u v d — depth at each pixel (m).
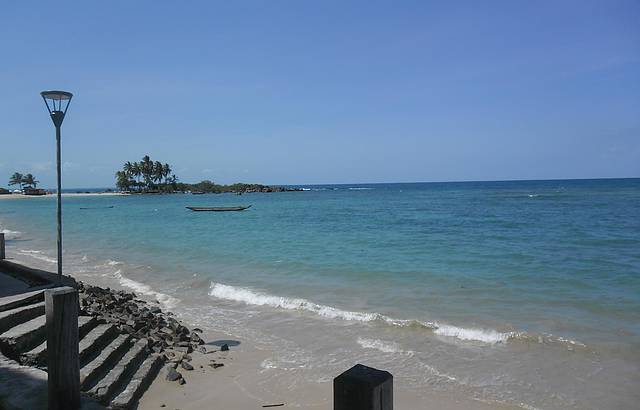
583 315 10.00
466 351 8.09
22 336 6.12
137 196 147.00
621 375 6.95
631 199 61.78
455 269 15.86
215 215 53.34
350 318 10.21
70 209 72.88
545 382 6.79
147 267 18.11
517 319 9.77
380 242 24.22
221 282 14.65
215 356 8.22
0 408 4.59
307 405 6.29
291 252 21.27
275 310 11.21
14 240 29.98
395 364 7.63
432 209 52.06
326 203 75.69
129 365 6.88
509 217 38.44
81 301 9.48
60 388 4.36
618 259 17.45
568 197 70.81
